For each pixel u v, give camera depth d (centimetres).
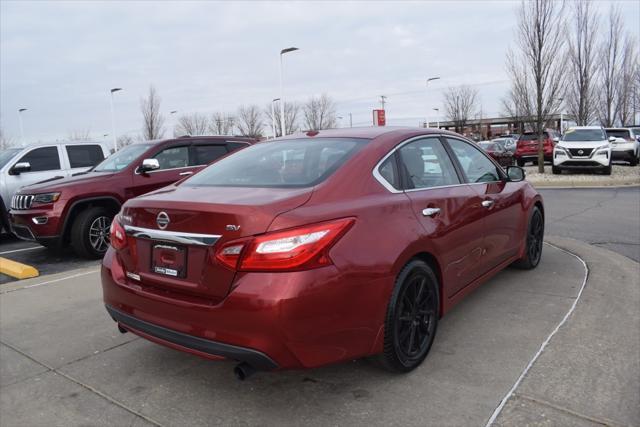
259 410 299
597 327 394
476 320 420
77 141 1055
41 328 441
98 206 764
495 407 289
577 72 2502
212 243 271
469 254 403
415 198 346
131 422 293
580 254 627
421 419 282
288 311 257
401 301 316
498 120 7006
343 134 380
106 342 408
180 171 844
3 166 949
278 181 326
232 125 4697
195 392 324
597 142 1784
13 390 334
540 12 1725
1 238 1007
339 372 339
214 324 270
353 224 290
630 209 1017
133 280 317
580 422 273
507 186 500
